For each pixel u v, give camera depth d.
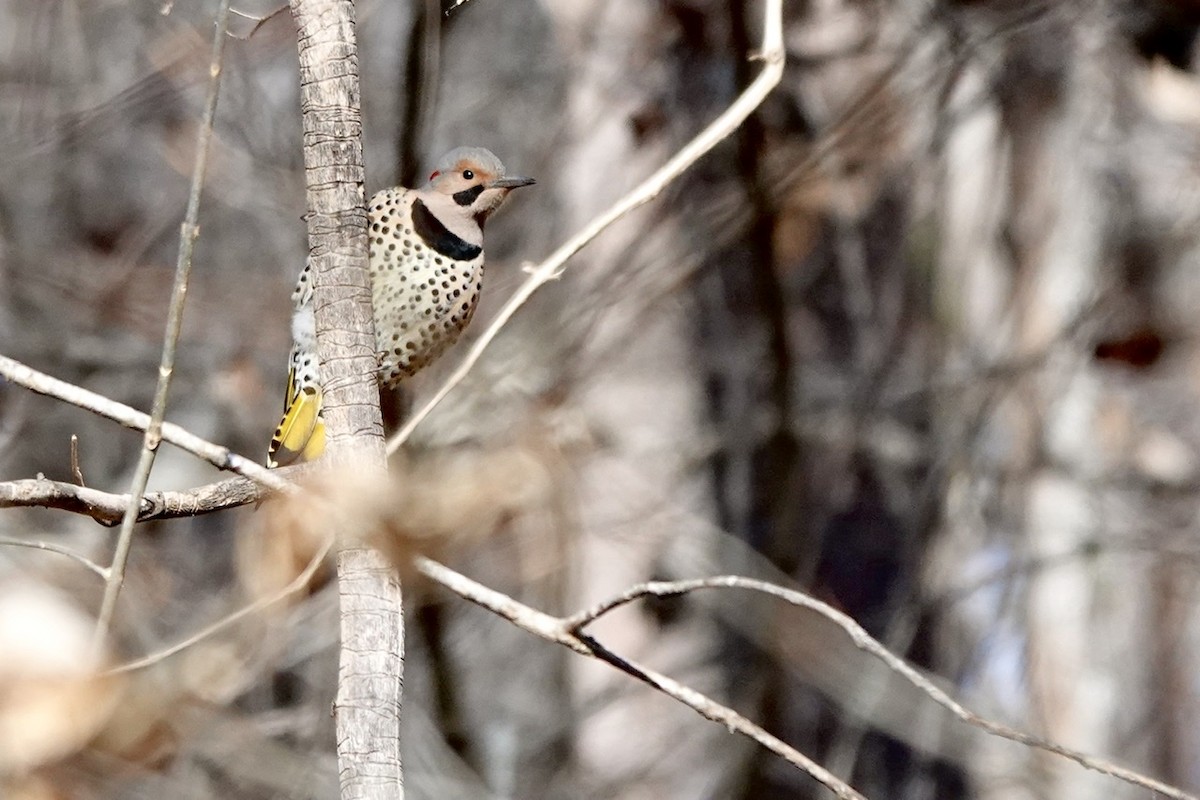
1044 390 13.02
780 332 11.87
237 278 12.34
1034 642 13.38
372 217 8.20
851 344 14.41
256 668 7.59
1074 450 13.31
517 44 13.72
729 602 11.44
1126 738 14.04
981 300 13.59
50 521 10.74
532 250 12.48
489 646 12.77
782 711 11.93
